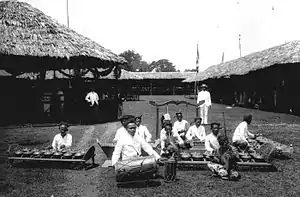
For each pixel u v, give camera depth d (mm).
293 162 7258
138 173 5465
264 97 25203
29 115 16875
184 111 22578
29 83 17578
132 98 40250
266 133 11664
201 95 13539
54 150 7070
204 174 6348
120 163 5496
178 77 59156
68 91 16734
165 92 60938
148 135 8000
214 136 6824
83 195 5164
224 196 5070
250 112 21703
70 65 18516
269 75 24062
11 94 16859
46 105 22578
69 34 15797
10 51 13297
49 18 16281
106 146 7195
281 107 22172
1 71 20922
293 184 5660
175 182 5801
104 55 15891
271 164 6301
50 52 14023
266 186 5562
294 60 18453
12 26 14609
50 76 28906
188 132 8672
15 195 5172
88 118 16047
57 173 6461
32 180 5980
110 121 15977
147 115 19219
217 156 6320
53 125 14312
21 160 7359
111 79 28062
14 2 15742
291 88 20812
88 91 16781
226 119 17125
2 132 12219
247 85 29312
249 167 6711
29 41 14227
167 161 5816
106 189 5449
